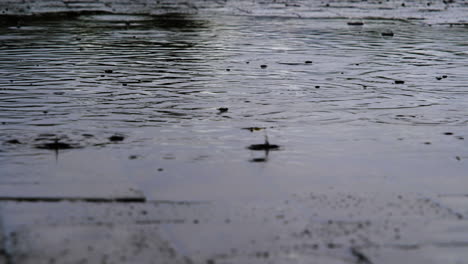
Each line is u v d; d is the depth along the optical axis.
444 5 37.75
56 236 6.43
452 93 14.00
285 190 8.02
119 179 8.28
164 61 17.38
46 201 7.43
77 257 5.97
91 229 6.63
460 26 27.45
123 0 38.16
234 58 18.06
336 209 7.36
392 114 12.06
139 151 9.55
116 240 6.37
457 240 6.54
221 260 5.99
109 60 17.42
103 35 22.61
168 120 11.37
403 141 10.32
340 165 9.09
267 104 12.66
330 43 21.50
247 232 6.64
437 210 7.38
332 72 16.20
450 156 9.59
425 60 18.33
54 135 10.30
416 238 6.56
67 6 33.75
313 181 8.39
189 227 6.75
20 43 20.45
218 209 7.31
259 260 6.00
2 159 9.02
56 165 8.80
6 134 10.29
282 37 22.83
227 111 12.07
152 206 7.36
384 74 16.09
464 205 7.57
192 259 6.00
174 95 13.30
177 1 38.12
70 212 7.10
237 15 30.50
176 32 23.72
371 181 8.43
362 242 6.44
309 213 7.23
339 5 36.72
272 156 9.45
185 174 8.56
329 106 12.59
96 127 10.83
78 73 15.52
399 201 7.67
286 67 16.78
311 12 32.38
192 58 17.95
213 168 8.84
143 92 13.55
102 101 12.69
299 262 5.97
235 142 10.12
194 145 9.91
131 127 10.86
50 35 22.38
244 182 8.29
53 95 13.14
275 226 6.82
